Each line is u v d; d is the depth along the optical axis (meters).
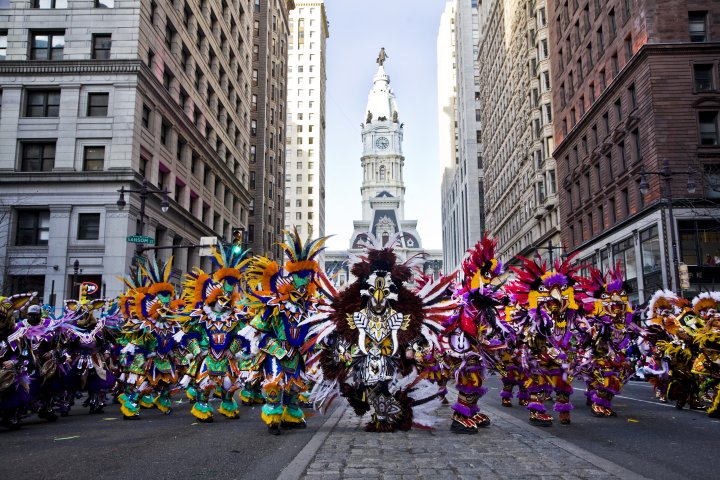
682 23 34.75
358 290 8.75
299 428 9.50
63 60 32.59
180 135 39.47
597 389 11.18
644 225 35.22
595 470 6.06
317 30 153.88
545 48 57.91
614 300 11.35
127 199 31.55
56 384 11.40
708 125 34.25
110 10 33.34
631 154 37.19
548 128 56.12
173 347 12.45
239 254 11.08
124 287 31.09
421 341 8.95
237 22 55.41
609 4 40.47
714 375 11.07
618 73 38.44
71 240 31.53
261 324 8.77
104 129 32.28
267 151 75.56
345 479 5.67
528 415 11.56
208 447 7.78
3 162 32.19
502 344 9.45
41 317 11.26
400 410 8.77
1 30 33.50
